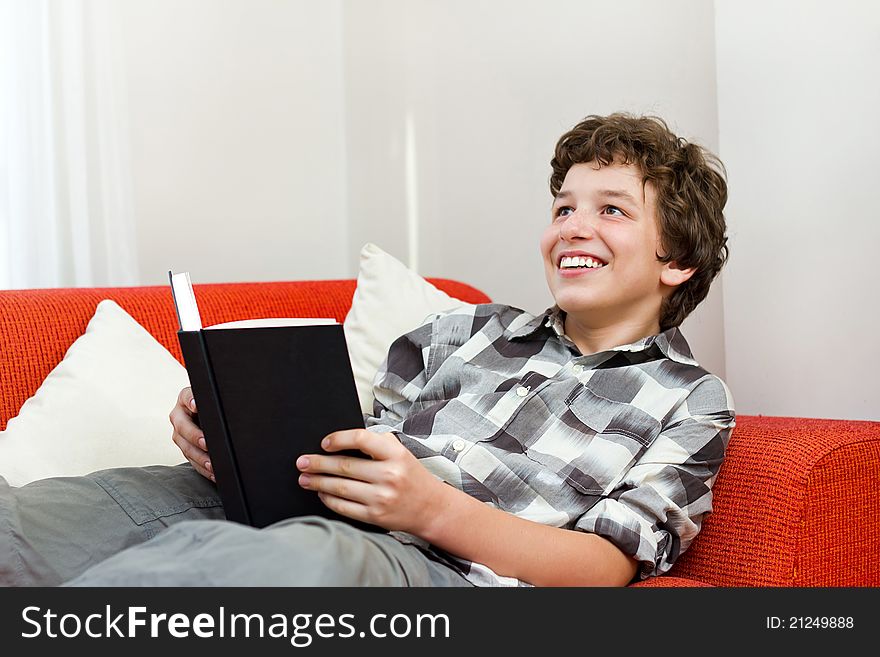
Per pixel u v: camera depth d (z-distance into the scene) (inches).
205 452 40.1
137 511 38.2
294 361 32.9
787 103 60.8
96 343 49.0
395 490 33.1
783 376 61.7
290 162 100.2
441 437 42.4
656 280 47.6
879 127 56.0
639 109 73.0
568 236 46.6
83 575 27.6
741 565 39.6
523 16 83.3
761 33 62.2
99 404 46.2
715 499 41.7
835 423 45.5
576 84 78.4
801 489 38.4
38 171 78.3
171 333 54.6
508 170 85.4
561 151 50.6
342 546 28.5
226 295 57.9
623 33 74.2
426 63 93.9
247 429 33.6
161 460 46.2
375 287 57.9
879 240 56.2
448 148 91.7
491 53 86.7
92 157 81.4
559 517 39.4
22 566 34.6
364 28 100.9
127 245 83.4
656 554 39.1
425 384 49.6
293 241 100.4
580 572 36.8
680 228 47.0
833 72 58.2
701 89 68.2
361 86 101.7
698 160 49.8
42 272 78.4
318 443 33.9
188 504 39.7
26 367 48.8
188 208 91.7
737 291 64.2
